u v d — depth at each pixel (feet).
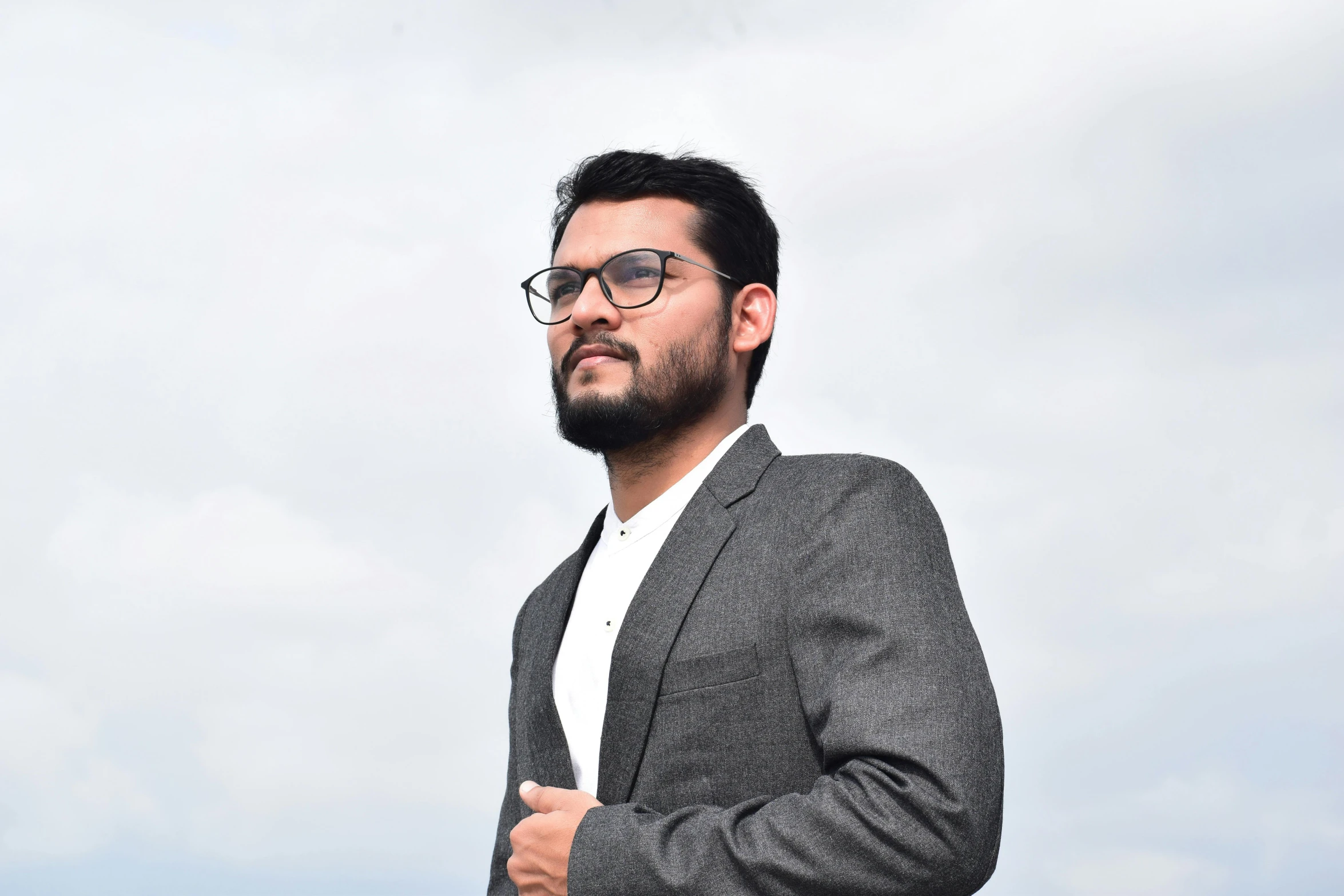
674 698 5.70
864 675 5.28
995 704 5.45
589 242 6.82
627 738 5.73
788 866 4.90
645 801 5.65
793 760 5.52
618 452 6.72
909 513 5.84
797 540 5.77
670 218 6.83
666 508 6.63
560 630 6.71
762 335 6.98
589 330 6.63
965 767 5.01
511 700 7.38
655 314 6.57
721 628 5.73
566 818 5.41
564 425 6.75
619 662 5.85
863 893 4.87
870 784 4.97
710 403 6.71
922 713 5.12
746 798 5.52
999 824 5.19
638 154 7.00
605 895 5.11
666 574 6.03
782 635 5.65
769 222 7.19
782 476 6.27
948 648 5.38
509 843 6.95
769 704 5.59
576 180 7.02
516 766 7.16
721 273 6.82
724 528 6.09
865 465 5.96
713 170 6.98
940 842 4.85
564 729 6.38
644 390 6.49
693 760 5.61
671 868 5.03
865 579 5.54
